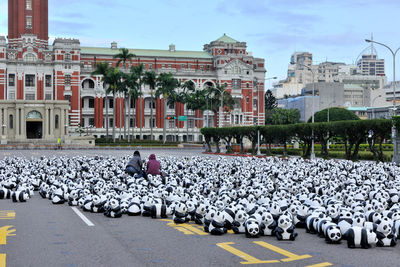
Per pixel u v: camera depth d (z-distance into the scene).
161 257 11.65
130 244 13.12
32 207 20.38
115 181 24.31
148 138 134.12
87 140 105.69
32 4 127.50
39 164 35.06
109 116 132.88
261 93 147.62
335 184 22.83
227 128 79.75
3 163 37.59
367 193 20.53
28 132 118.88
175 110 137.12
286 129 63.72
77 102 126.00
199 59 144.12
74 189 21.30
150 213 17.50
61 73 124.88
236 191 20.64
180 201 16.39
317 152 69.31
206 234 14.46
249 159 41.69
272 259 11.42
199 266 10.82
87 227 15.66
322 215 14.04
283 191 18.94
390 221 12.73
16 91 124.06
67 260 11.34
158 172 27.58
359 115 193.88
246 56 144.62
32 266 10.78
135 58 140.00
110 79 110.31
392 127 50.78
